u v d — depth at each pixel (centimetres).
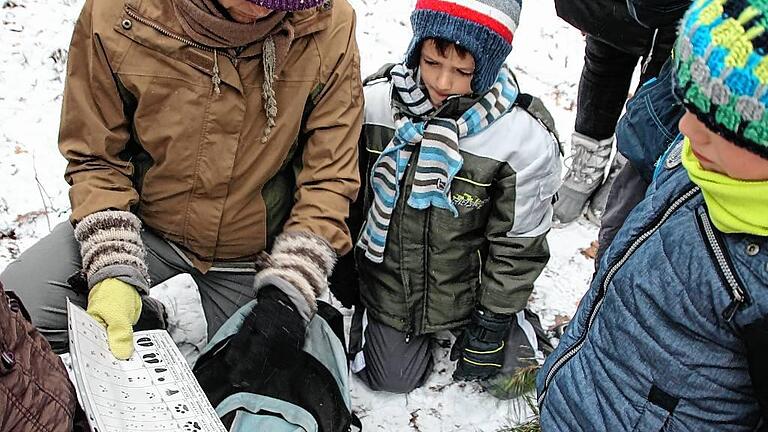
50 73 290
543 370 172
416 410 217
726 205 115
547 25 346
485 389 221
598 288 149
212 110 172
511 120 194
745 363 125
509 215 198
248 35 162
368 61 317
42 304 179
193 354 211
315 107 186
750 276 117
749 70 100
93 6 168
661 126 171
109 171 179
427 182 194
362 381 223
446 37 175
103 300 161
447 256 207
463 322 217
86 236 172
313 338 182
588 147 255
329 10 175
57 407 129
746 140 104
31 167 260
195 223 187
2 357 119
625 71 239
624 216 194
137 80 169
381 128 201
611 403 146
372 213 206
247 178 183
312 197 186
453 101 188
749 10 99
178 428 139
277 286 173
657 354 134
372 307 219
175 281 205
